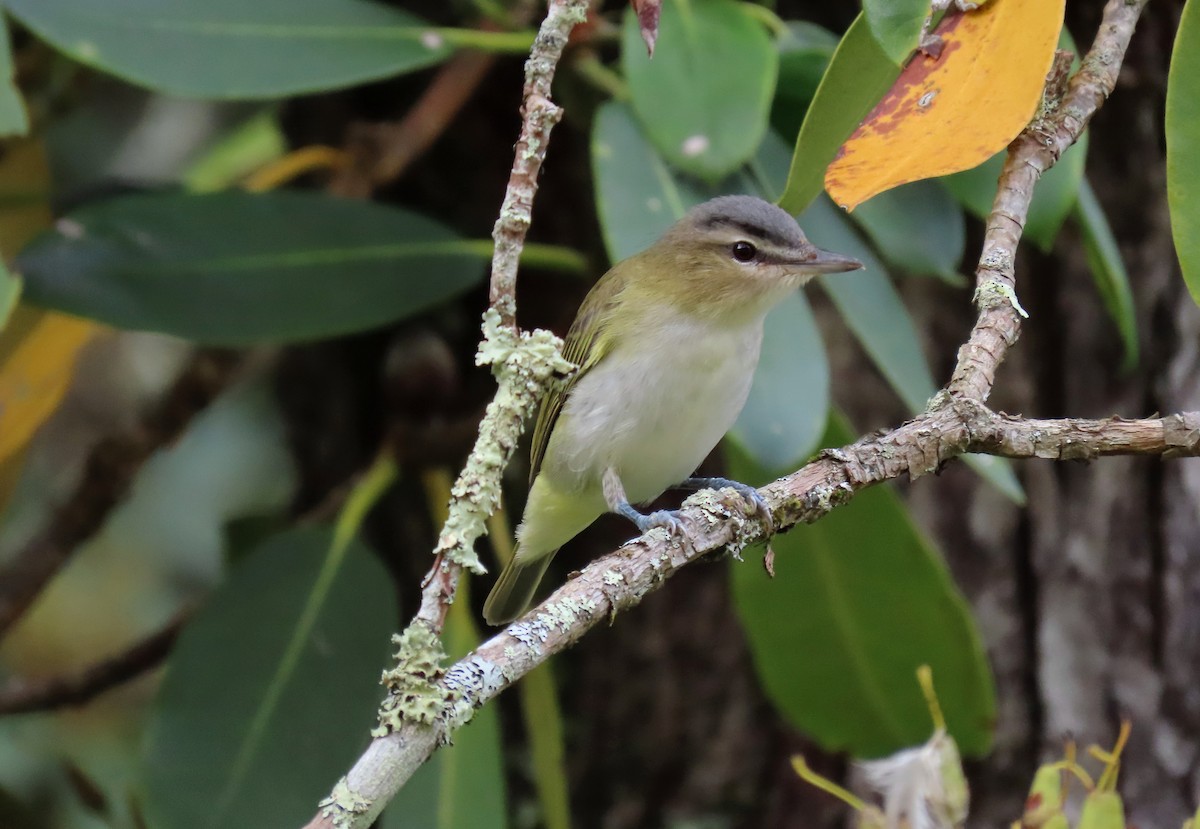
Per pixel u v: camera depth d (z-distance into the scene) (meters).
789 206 5.82
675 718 9.59
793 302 7.89
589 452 7.88
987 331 5.84
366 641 8.62
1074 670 8.95
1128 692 8.87
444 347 9.63
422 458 9.45
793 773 9.30
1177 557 8.91
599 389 7.85
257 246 8.55
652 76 7.43
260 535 10.77
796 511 5.69
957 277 7.92
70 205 9.80
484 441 4.79
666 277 7.80
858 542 8.16
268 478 13.06
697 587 9.62
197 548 12.95
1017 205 5.99
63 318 9.06
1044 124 6.10
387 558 10.42
